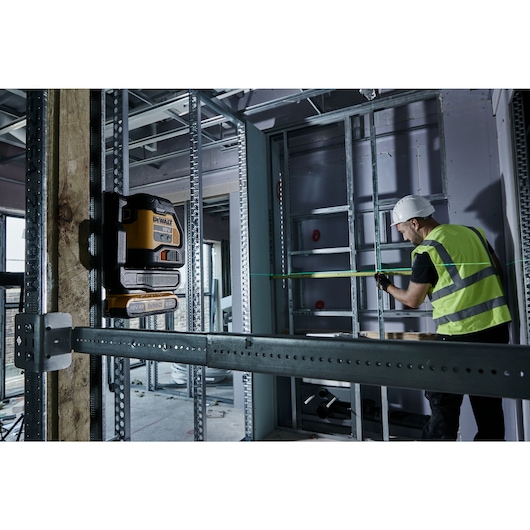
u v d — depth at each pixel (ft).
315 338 2.55
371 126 7.63
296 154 9.28
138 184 12.61
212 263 18.38
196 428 7.11
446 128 7.18
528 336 5.34
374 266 8.27
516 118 5.37
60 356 3.41
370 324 8.25
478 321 5.35
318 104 8.80
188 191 11.50
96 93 4.37
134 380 13.62
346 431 8.20
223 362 2.82
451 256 5.44
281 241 9.23
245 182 8.19
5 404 11.20
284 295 9.20
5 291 12.02
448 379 2.18
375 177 7.48
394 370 2.31
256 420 8.11
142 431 8.71
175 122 11.50
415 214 6.23
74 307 3.94
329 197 8.86
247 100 9.82
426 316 7.27
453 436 5.47
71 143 4.01
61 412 3.80
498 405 5.28
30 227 3.49
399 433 7.75
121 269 4.44
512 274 6.18
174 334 3.02
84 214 4.13
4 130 9.63
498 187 6.76
